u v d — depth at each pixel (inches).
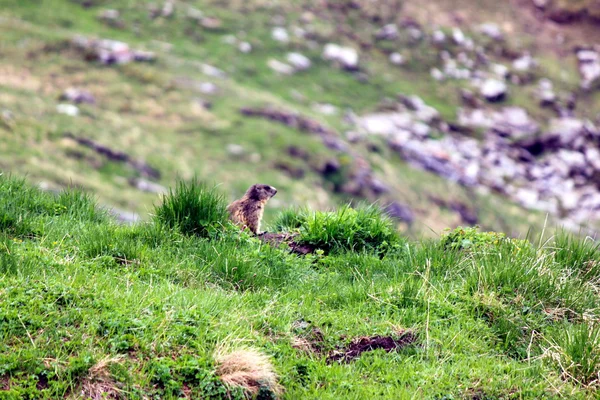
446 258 1450.5
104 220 1592.0
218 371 1055.6
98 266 1289.4
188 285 1306.6
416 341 1209.4
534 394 1095.0
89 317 1099.3
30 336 1042.1
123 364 1036.5
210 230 1525.6
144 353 1066.7
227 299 1237.1
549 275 1360.7
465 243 1505.9
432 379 1109.7
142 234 1465.3
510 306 1299.2
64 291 1134.4
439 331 1229.1
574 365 1151.6
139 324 1098.7
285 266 1433.3
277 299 1285.7
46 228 1441.9
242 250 1462.8
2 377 989.2
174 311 1150.3
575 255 1473.9
